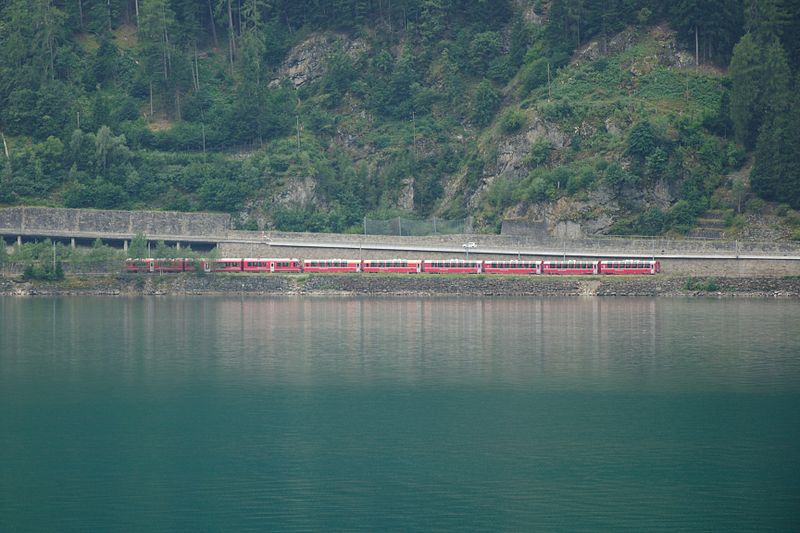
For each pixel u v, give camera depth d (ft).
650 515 320.70
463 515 321.32
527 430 410.52
